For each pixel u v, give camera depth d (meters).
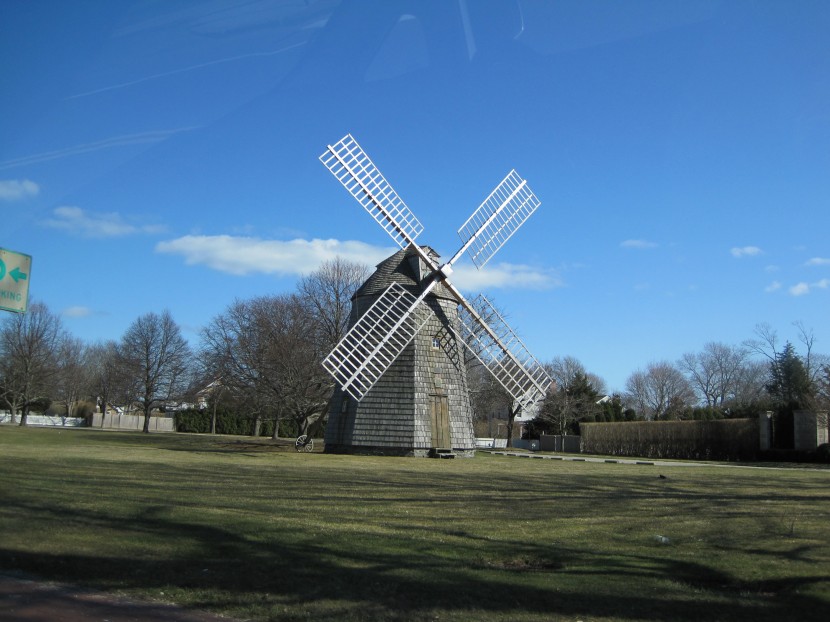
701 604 8.35
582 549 11.55
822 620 7.84
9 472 18.00
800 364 70.56
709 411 75.88
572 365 108.88
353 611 7.95
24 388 74.69
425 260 37.34
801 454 46.81
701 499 18.33
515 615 7.84
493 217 39.69
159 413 109.75
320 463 27.80
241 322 62.09
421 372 36.12
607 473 27.48
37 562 9.57
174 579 9.08
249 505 14.58
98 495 14.85
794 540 12.54
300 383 48.56
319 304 60.56
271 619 7.77
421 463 30.45
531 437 81.31
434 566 9.98
